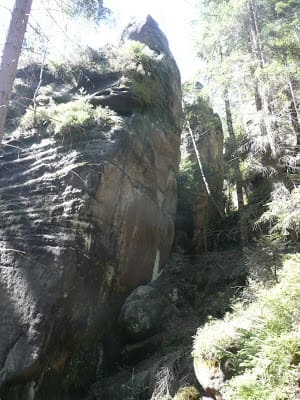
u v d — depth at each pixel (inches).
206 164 617.6
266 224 489.1
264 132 474.6
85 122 386.9
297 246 390.9
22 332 307.3
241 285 429.4
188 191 577.6
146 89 456.4
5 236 344.2
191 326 391.9
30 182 363.9
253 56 482.6
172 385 317.4
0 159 382.0
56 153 374.0
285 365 207.3
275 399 195.9
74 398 343.0
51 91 444.1
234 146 554.6
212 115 669.9
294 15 484.7
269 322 239.5
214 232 562.3
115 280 380.5
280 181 428.1
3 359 299.0
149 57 486.3
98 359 365.4
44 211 348.2
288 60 476.4
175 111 522.6
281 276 298.2
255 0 502.0
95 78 456.4
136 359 379.2
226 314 343.9
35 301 313.6
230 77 498.3
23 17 263.4
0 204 358.6
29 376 298.7
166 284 451.2
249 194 560.1
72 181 354.6
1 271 331.0
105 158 366.6
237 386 216.5
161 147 468.4
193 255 520.1
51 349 314.7
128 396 332.5
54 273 322.0
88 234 344.5
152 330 385.7
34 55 446.6
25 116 402.9
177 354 344.5
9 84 249.6
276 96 486.9
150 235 434.9
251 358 243.9
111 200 371.2
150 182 438.9
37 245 335.0
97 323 359.6
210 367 271.7
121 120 403.9
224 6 497.7
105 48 486.0
